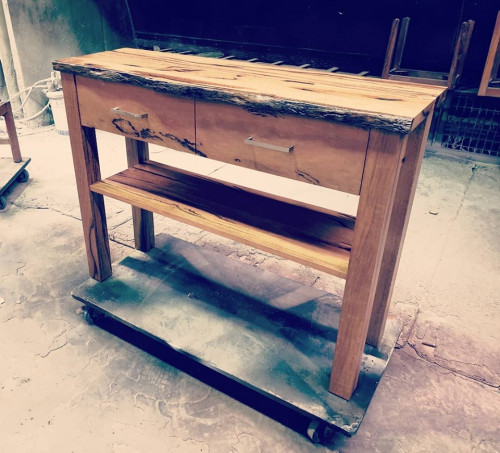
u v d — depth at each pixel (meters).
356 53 4.18
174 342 1.73
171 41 5.21
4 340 1.91
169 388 1.73
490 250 2.66
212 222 1.60
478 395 1.74
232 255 2.56
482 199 3.28
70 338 1.94
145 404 1.65
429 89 1.47
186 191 1.82
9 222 2.81
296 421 1.61
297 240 1.52
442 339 2.00
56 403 1.64
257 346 1.73
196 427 1.58
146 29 5.36
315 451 1.51
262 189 3.33
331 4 4.09
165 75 1.49
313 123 1.25
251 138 1.38
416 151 1.39
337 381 1.51
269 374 1.61
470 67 3.87
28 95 4.30
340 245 1.50
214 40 4.91
